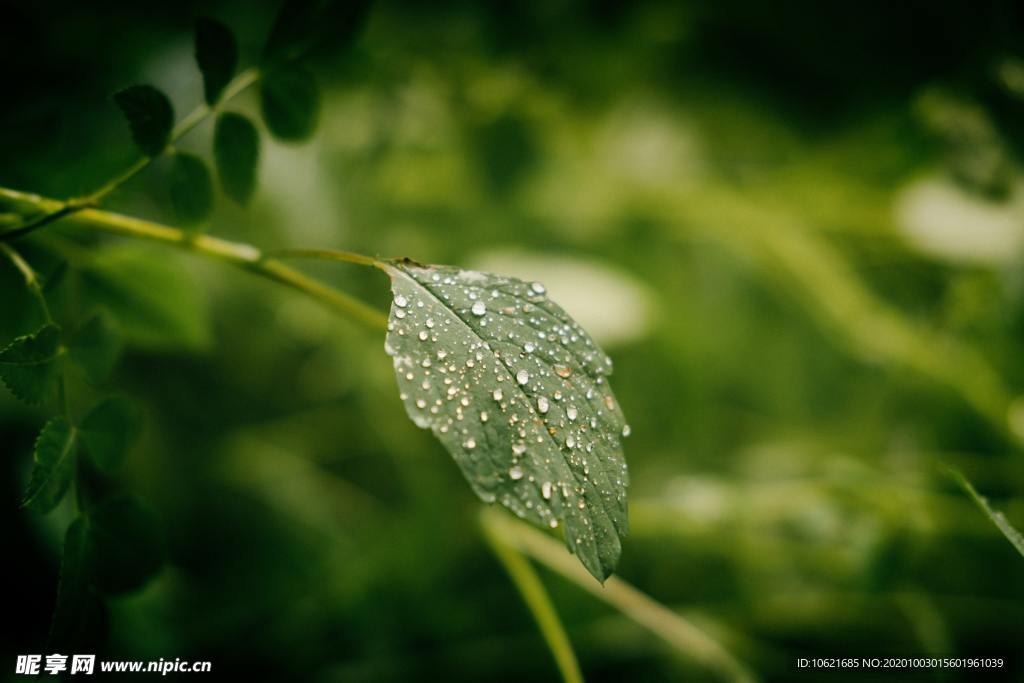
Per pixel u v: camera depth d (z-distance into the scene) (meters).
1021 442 0.58
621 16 0.75
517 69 0.76
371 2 0.49
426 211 0.75
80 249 0.49
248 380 0.72
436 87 0.74
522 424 0.45
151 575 0.48
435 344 0.45
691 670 0.55
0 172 0.49
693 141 0.80
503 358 0.45
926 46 0.69
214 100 0.48
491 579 0.62
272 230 0.69
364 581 0.59
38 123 0.49
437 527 0.63
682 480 0.63
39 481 0.46
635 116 0.80
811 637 0.57
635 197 0.75
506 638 0.57
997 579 0.56
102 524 0.47
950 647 0.54
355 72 0.71
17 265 0.47
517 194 0.73
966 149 0.64
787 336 0.76
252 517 0.65
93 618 0.47
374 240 0.72
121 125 0.56
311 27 0.48
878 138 0.73
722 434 0.70
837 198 0.73
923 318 0.70
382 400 0.68
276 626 0.57
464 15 0.74
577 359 0.46
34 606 0.53
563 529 0.44
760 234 0.70
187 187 0.48
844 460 0.61
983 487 0.57
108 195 0.48
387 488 0.72
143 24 0.63
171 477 0.62
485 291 0.46
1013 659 0.55
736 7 0.73
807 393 0.72
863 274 0.76
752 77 0.77
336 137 0.73
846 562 0.56
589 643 0.56
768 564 0.59
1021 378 0.61
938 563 0.56
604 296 0.62
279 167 0.69
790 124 0.78
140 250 0.50
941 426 0.63
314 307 0.69
